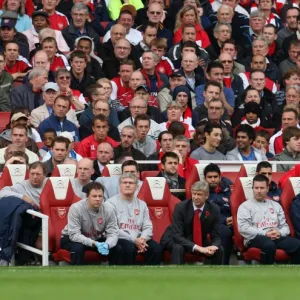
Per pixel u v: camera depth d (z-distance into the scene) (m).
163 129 65.50
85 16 74.38
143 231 55.47
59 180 55.94
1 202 55.06
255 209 56.28
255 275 40.16
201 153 62.12
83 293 35.09
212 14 79.56
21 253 55.22
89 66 70.88
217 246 55.31
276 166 62.25
